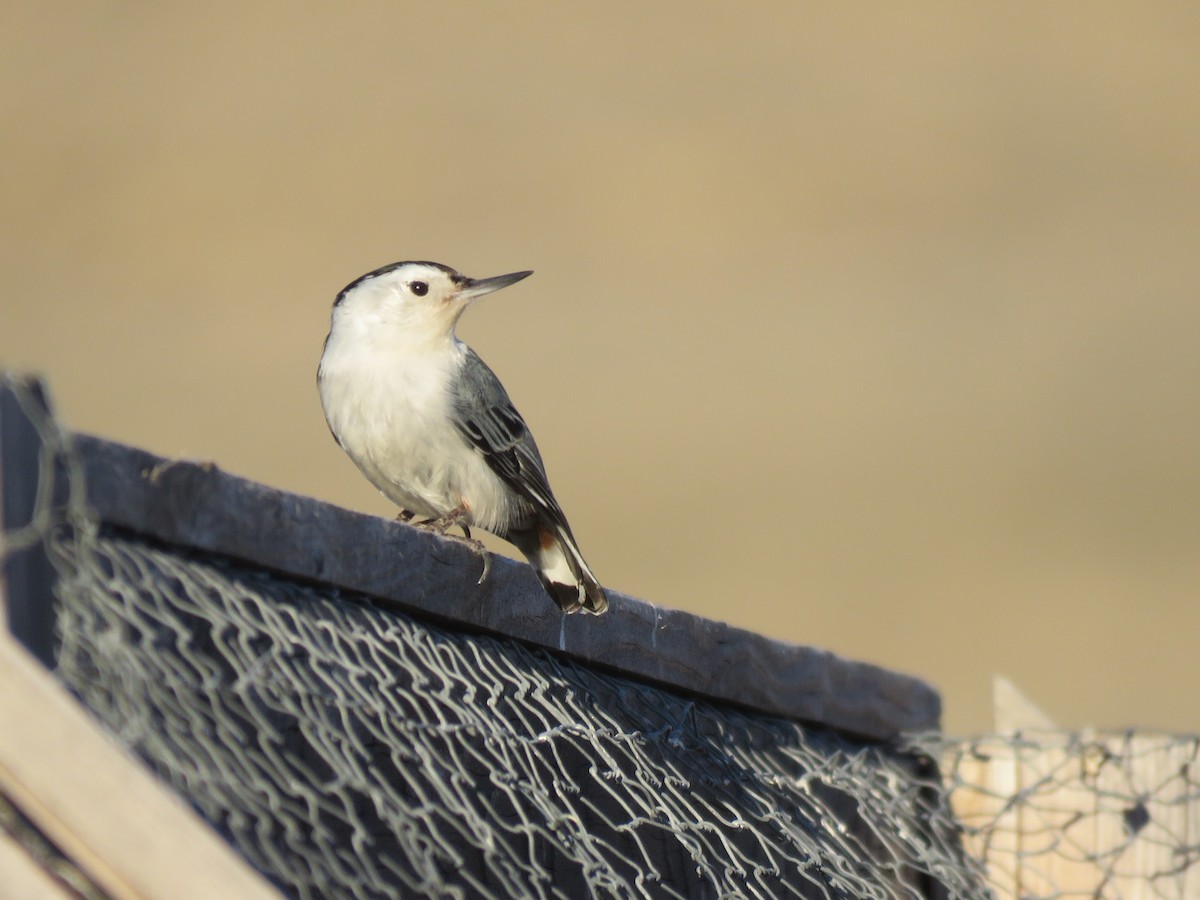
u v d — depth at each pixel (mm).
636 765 8000
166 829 5121
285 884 5926
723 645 9133
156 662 5902
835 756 9492
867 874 9000
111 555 5895
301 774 6348
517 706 7629
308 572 6805
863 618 31812
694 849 7645
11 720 5125
